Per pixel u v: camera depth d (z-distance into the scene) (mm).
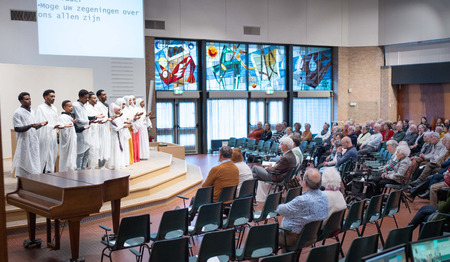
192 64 16844
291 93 18344
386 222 7051
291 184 7227
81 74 12508
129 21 13180
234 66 17500
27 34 12398
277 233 4332
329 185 4828
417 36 17531
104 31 12906
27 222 6023
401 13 17875
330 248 3578
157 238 4781
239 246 5535
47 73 11789
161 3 15711
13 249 5785
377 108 18766
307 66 18766
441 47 17203
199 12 16375
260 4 17438
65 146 7438
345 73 18984
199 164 14250
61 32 12438
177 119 16859
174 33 16000
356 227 5262
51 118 7531
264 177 8352
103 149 8453
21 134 7164
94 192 4977
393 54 18500
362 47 18828
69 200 4816
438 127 11461
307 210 4398
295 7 18031
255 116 18188
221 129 17609
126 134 9469
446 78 17031
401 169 7555
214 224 5195
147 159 10750
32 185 5379
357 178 8031
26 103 7133
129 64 13633
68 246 5891
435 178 7535
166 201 8336
